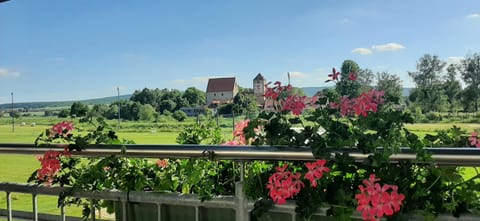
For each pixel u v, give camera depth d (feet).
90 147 5.88
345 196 4.34
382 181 4.28
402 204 4.09
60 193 6.11
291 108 4.94
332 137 4.54
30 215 6.66
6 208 6.75
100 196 5.87
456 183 4.12
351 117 4.66
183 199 5.34
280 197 4.55
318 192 4.57
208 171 5.75
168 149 5.32
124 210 5.82
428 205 4.09
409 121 4.37
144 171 6.02
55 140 6.20
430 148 4.12
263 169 5.18
